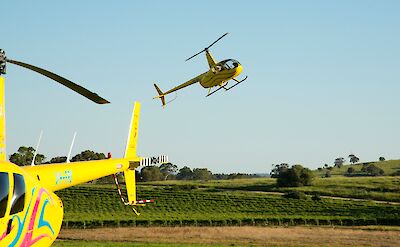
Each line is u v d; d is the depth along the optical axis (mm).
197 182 165875
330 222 71000
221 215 87312
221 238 53375
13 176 9344
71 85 7488
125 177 22344
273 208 95375
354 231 60000
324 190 122500
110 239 52531
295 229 63250
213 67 38531
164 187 136500
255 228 64875
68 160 15695
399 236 54312
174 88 44594
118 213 91562
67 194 111562
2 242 8852
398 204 97312
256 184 144375
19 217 9430
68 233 59219
